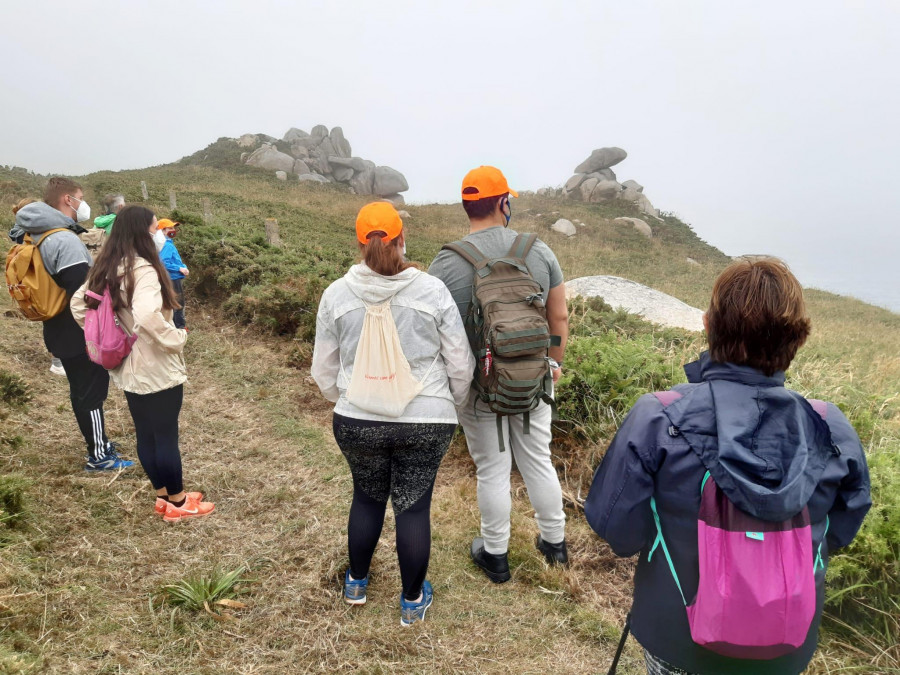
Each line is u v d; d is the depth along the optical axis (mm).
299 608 2707
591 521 1550
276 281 8055
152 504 3521
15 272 3488
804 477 1285
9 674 2057
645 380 4730
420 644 2537
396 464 2527
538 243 2770
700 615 1316
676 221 41906
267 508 3605
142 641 2402
